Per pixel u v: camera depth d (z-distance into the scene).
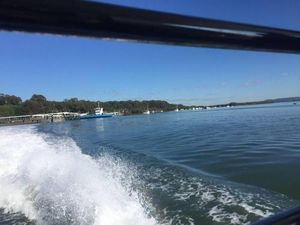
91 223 7.75
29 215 9.22
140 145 21.94
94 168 12.77
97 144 23.77
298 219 1.29
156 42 0.76
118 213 7.80
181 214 7.47
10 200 10.55
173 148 19.16
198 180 10.30
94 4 0.63
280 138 19.42
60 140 23.61
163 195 8.83
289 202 7.89
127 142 24.31
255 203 7.86
